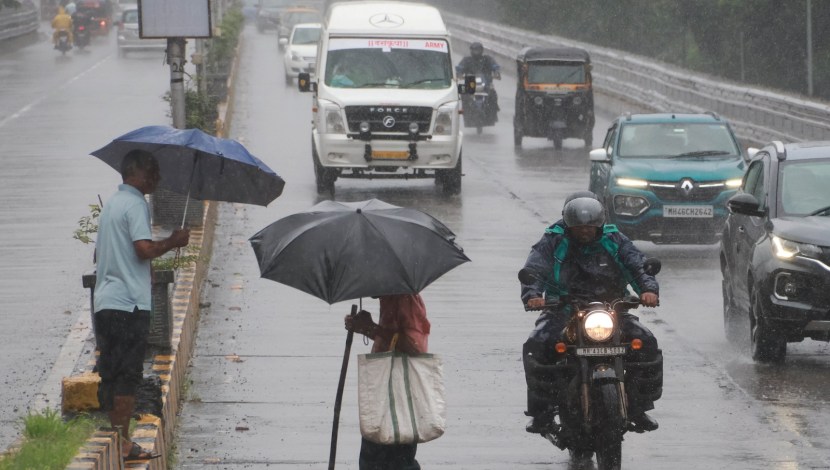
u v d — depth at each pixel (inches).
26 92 5088.6
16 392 1228.5
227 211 2568.9
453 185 2824.8
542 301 995.3
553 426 1040.8
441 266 845.2
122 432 905.5
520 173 3233.3
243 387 1321.4
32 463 804.6
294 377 1365.7
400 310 890.1
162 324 1240.2
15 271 1873.8
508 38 6845.5
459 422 1210.0
